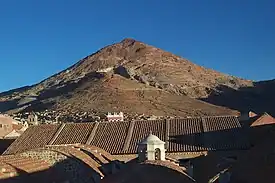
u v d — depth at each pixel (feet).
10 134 303.27
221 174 128.67
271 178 107.04
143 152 145.48
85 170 127.54
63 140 211.00
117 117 389.19
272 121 212.02
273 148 116.78
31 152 127.75
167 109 533.55
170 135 204.95
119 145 200.03
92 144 203.10
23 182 99.40
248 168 119.96
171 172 105.19
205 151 189.06
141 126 217.36
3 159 116.47
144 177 104.37
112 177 114.73
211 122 213.66
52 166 122.11
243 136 195.42
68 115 463.83
